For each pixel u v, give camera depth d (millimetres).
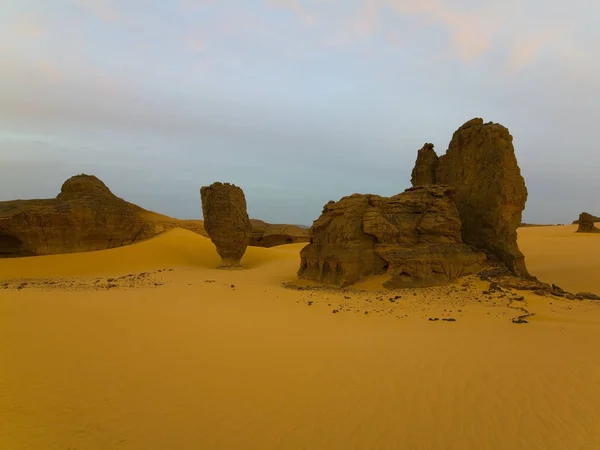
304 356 9727
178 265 41469
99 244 61750
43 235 56406
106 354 9500
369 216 23047
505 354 9969
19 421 6449
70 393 7461
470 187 24562
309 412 7039
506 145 23469
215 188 38500
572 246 44750
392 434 6426
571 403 7469
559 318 14359
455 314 15000
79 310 14109
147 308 15430
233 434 6355
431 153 29094
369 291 20453
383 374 8641
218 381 8188
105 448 5930
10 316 12359
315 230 26047
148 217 80562
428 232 22547
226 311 15609
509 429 6625
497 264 22438
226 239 38312
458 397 7637
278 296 19859
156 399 7375
